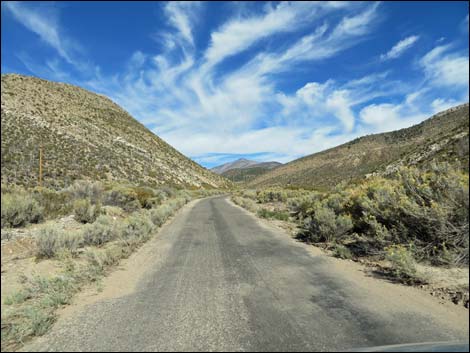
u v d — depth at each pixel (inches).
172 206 818.8
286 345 130.3
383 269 241.6
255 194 1503.4
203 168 5103.3
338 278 224.7
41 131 2015.3
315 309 168.7
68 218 499.8
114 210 609.3
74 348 134.6
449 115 5482.3
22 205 426.0
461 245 234.8
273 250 330.0
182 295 198.7
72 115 2780.5
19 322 162.4
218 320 158.7
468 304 165.3
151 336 143.7
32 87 2935.5
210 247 354.0
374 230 297.6
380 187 341.1
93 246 349.1
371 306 170.2
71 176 1517.0
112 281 236.2
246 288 208.4
